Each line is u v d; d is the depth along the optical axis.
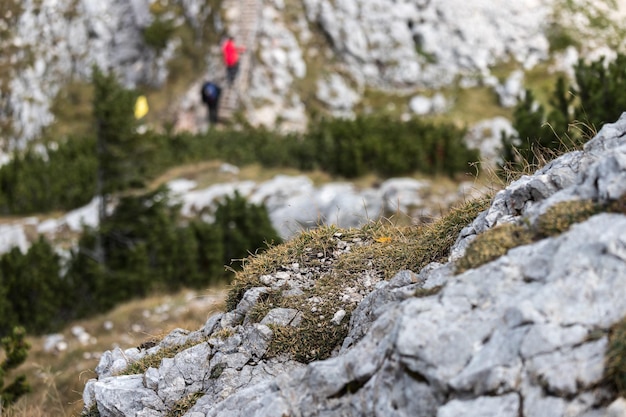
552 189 4.88
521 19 40.81
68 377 13.24
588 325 3.67
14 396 10.01
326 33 40.03
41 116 42.25
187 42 41.34
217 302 6.84
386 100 38.69
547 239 4.21
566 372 3.55
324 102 38.41
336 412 4.16
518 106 16.36
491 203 5.35
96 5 44.12
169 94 40.00
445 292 4.13
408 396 3.87
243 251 19.94
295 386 4.38
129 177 23.70
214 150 28.59
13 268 18.28
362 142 25.34
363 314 5.09
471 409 3.62
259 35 39.56
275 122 37.03
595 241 3.93
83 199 28.50
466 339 3.85
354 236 6.35
